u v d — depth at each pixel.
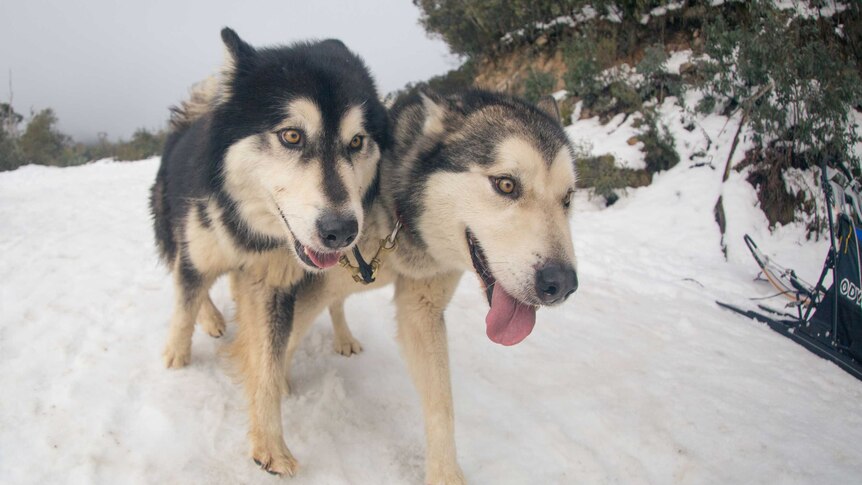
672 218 6.93
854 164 6.71
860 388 3.62
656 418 3.01
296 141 2.33
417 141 2.57
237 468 2.39
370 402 2.98
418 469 2.54
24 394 2.73
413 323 2.64
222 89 2.55
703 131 7.73
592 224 7.07
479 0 12.52
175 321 3.01
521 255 2.13
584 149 8.29
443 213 2.39
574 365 3.53
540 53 12.02
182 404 2.74
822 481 2.60
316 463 2.48
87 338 3.32
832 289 4.00
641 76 9.19
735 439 2.88
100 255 4.94
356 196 2.28
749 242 5.48
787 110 7.04
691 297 4.98
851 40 7.73
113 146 25.56
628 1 10.02
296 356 3.39
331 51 2.82
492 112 2.51
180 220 2.92
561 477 2.54
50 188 9.60
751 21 8.18
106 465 2.32
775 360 3.88
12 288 3.98
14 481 2.19
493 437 2.77
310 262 2.27
